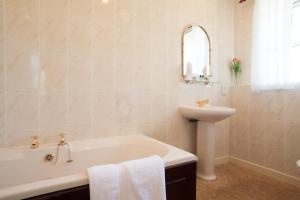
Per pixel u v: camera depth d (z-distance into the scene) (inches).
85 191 40.9
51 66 66.2
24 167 58.9
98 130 74.6
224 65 107.0
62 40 67.5
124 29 78.2
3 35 59.6
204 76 99.2
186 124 94.5
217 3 103.8
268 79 88.9
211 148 87.4
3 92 60.2
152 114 85.5
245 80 103.6
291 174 83.7
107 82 75.5
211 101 103.1
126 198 43.4
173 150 59.7
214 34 102.9
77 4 69.5
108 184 41.4
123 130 79.2
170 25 89.2
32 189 36.6
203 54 99.2
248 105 100.6
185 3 93.5
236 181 85.7
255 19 93.2
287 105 84.8
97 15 72.9
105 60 74.8
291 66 83.4
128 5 78.8
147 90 84.0
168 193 51.3
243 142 103.3
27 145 63.6
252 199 71.6
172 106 90.7
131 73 80.1
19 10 61.4
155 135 86.4
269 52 88.2
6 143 61.3
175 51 91.0
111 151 71.1
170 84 90.0
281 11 84.3
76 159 65.8
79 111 71.1
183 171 53.7
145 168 46.1
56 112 67.5
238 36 107.1
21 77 62.2
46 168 61.9
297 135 81.8
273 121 90.0
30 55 63.2
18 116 62.3
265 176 90.7
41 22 64.3
